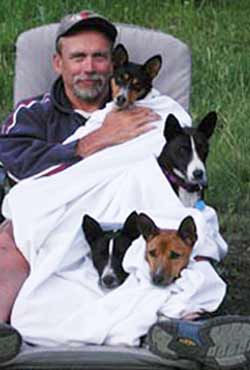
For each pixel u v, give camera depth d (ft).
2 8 39.81
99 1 40.22
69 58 21.67
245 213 28.22
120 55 21.52
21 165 21.06
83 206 19.86
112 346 17.92
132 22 39.55
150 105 21.30
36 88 23.47
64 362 17.67
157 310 18.01
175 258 18.22
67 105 21.88
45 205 19.80
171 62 23.43
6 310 18.76
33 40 23.65
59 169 20.63
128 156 20.34
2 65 36.60
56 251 18.89
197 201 19.93
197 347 17.39
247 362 17.61
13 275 19.12
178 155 19.69
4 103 35.24
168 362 17.60
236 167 29.99
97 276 18.76
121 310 18.07
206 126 19.93
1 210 20.95
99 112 21.31
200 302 18.20
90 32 21.63
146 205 19.75
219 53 36.83
